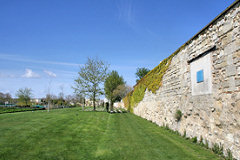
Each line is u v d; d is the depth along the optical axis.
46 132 6.72
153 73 12.07
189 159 4.31
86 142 5.95
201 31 5.62
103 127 9.31
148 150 5.13
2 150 4.46
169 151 5.00
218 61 4.73
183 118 6.93
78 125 9.07
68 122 9.76
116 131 8.26
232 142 4.09
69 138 6.23
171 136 7.02
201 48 5.66
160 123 9.93
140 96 16.83
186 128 6.64
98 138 6.65
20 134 6.07
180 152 4.88
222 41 4.59
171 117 8.23
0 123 8.18
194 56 6.14
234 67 4.10
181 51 7.31
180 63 7.37
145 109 14.38
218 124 4.66
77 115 14.03
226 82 4.38
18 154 4.32
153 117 11.67
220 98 4.61
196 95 5.94
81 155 4.62
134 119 13.77
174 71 8.02
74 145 5.47
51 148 4.97
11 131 6.43
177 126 7.51
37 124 8.20
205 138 5.27
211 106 5.00
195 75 6.04
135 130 8.54
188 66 6.63
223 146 4.43
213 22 5.00
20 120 9.41
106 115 16.00
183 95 6.98
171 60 8.50
